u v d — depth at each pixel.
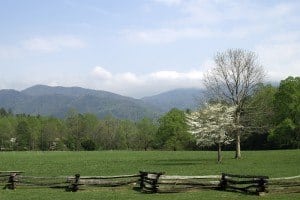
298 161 52.75
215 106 55.62
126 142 156.00
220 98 61.25
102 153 99.12
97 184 28.41
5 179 30.19
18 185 29.20
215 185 28.06
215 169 43.94
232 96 61.38
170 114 124.00
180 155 80.94
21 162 63.03
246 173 38.59
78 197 25.28
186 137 120.88
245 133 62.78
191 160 62.12
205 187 27.89
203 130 54.72
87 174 41.38
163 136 124.25
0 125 157.38
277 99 90.19
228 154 78.19
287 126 88.06
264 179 26.03
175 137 122.31
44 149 156.62
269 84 98.81
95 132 157.62
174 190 27.11
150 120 154.00
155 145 150.75
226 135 57.59
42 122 161.88
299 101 88.44
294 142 91.38
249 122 61.59
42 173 42.94
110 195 25.97
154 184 26.98
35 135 155.25
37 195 26.06
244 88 61.22
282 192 26.47
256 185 26.25
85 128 157.88
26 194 26.47
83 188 28.11
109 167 50.97
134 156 80.25
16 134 157.75
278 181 27.36
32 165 55.91
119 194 26.38
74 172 44.09
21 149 152.25
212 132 54.53
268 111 62.78
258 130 61.94
